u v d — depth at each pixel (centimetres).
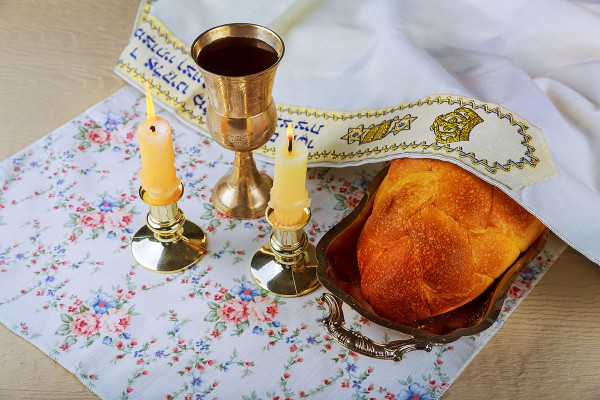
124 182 76
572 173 67
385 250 63
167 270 69
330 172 78
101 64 87
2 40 89
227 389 62
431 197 62
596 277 70
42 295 67
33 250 70
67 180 76
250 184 73
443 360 63
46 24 91
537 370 63
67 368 62
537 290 69
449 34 83
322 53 82
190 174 77
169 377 62
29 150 78
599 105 74
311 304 67
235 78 61
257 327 65
